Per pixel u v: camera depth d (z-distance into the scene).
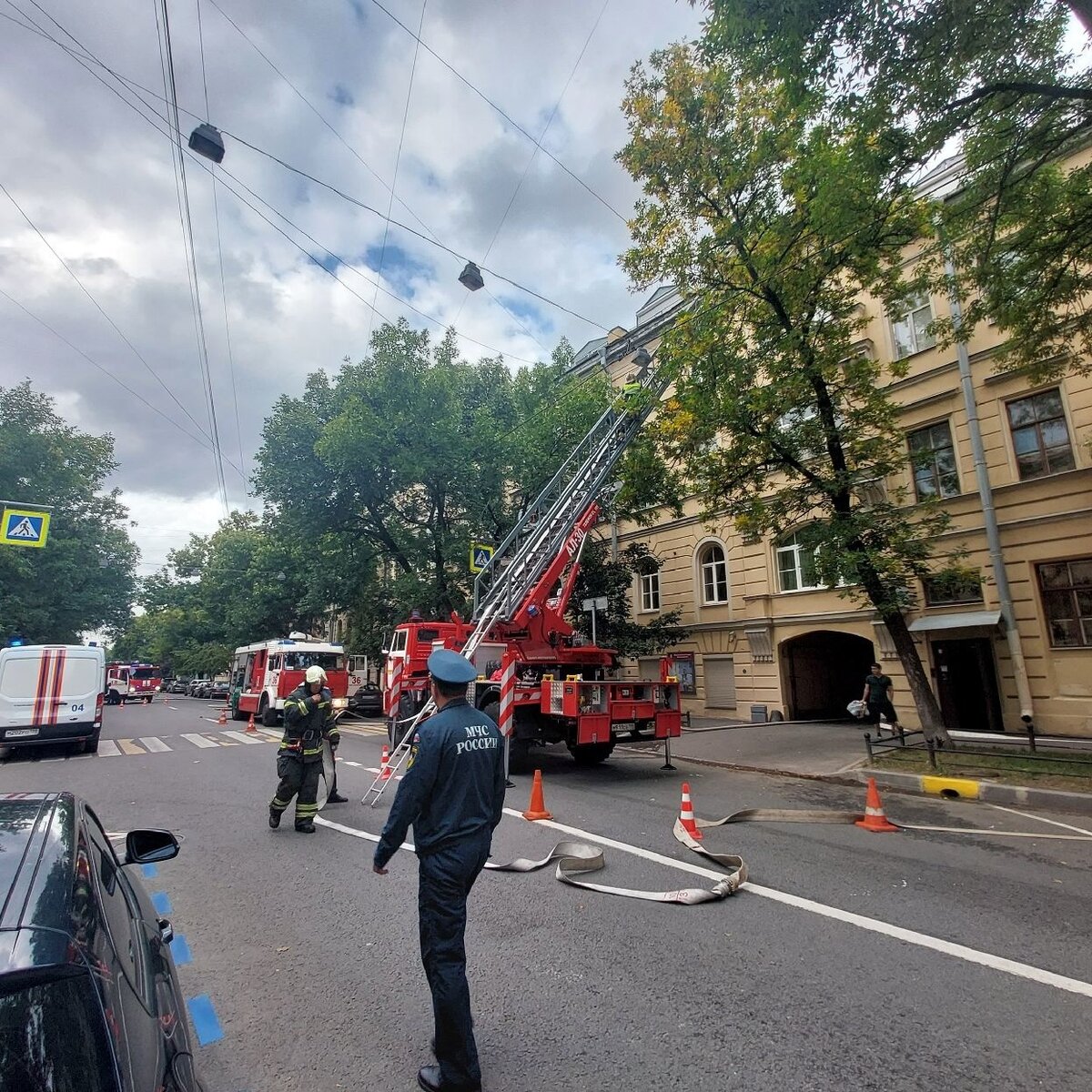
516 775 10.62
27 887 1.92
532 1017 3.43
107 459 34.31
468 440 20.11
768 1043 3.19
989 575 14.14
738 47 8.08
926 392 15.48
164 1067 1.75
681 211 11.47
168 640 75.94
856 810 8.15
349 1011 3.54
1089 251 9.43
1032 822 7.55
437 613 21.98
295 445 20.91
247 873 5.85
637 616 23.81
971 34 7.07
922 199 10.85
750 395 10.91
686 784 6.80
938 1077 2.91
